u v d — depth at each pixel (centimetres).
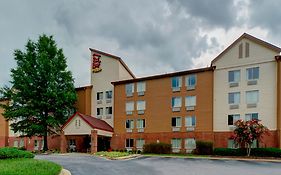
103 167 2127
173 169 2070
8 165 1639
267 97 3547
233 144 3675
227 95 3816
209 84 3947
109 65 4928
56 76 4766
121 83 4669
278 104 3434
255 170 2064
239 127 3300
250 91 3669
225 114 3794
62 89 4775
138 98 4484
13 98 4603
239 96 3734
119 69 4831
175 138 4088
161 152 3916
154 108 4325
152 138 4262
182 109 4100
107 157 3170
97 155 3497
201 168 2150
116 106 4653
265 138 3466
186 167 2206
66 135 4497
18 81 4597
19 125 4584
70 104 4825
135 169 2038
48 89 4566
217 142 3784
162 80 4328
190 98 4069
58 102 4553
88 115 4822
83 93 5041
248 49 3744
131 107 4525
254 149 3275
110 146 4559
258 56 3662
